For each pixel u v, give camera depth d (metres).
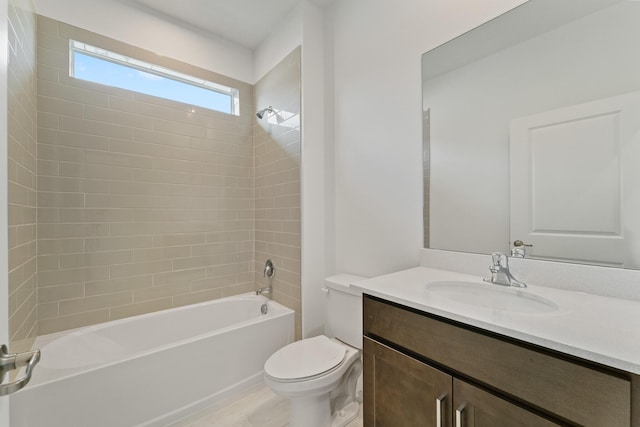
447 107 1.47
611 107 1.00
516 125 1.23
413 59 1.61
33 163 1.65
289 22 2.21
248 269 2.65
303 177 2.10
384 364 1.10
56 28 1.78
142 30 2.09
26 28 1.52
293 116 2.18
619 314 0.84
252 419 1.62
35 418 1.22
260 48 2.57
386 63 1.75
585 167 1.06
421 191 1.58
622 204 0.98
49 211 1.76
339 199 2.09
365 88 1.88
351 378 1.65
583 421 0.65
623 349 0.63
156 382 1.52
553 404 0.70
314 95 2.15
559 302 0.95
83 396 1.33
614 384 0.61
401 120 1.68
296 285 2.16
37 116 1.71
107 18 1.96
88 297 1.89
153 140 2.16
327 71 2.17
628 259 0.97
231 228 2.55
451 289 1.26
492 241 1.31
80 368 1.36
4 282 0.55
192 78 2.33
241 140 2.61
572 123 1.08
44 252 1.74
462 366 0.87
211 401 1.70
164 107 2.21
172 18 2.23
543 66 1.16
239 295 2.54
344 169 2.04
